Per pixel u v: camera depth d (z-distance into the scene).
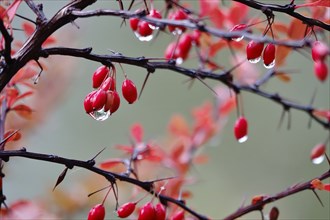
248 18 0.82
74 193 0.90
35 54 0.66
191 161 0.88
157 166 0.88
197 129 0.91
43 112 0.97
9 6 0.66
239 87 0.80
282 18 0.94
